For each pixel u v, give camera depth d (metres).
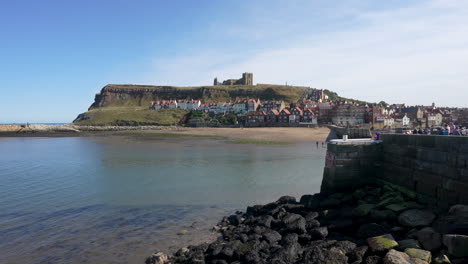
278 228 13.78
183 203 20.02
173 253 12.62
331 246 10.66
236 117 151.50
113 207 19.23
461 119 119.81
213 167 33.88
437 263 8.11
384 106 152.38
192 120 151.38
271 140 71.12
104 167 34.59
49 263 11.84
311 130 96.31
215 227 15.46
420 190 13.61
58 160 41.47
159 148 56.50
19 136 105.88
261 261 10.28
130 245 13.49
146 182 26.41
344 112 121.75
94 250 12.98
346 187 16.89
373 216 12.47
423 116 124.31
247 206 19.09
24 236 14.52
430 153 13.02
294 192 22.47
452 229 9.28
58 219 17.00
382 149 17.00
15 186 25.16
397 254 8.45
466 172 10.98
